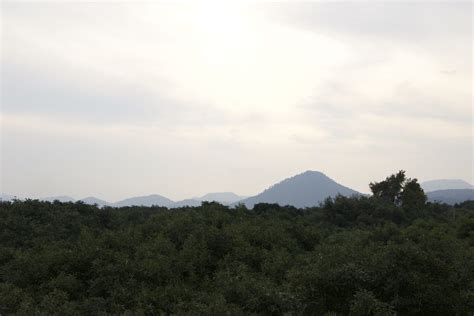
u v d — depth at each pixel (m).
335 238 25.48
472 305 10.89
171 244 18.52
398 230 22.78
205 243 17.95
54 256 16.30
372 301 10.46
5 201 30.11
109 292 13.59
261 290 11.86
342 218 52.81
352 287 11.48
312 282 11.92
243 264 15.85
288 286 12.28
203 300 12.24
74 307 12.45
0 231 24.56
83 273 15.55
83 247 17.05
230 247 18.19
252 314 10.88
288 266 15.89
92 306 12.56
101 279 14.09
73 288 14.27
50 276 15.53
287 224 25.14
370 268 11.82
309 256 17.06
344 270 11.70
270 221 25.02
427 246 13.43
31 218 27.58
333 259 12.79
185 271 16.02
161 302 12.72
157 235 20.17
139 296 13.09
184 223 21.05
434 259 11.86
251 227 21.23
